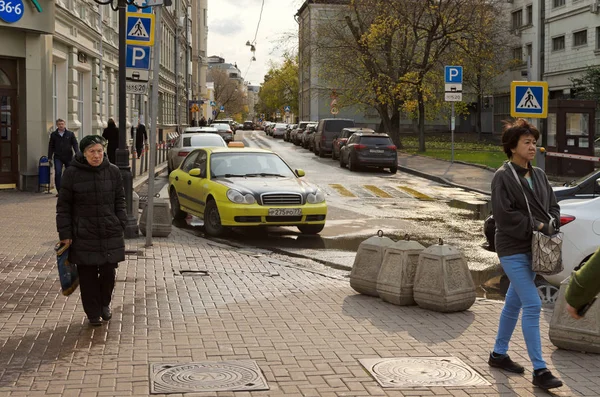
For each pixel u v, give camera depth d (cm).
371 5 4172
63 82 2352
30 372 546
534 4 5788
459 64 4144
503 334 568
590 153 2433
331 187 2334
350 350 614
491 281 993
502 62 5931
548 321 743
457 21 4012
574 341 621
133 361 576
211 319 714
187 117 7831
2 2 1820
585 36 5125
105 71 3058
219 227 1354
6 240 1186
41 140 1983
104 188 663
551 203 549
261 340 641
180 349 611
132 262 1028
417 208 1820
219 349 612
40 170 1939
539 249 515
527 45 5969
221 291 846
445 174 2703
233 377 539
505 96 6562
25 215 1501
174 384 521
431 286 756
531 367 578
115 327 680
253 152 1518
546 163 2522
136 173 2741
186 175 1537
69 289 671
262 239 1342
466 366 575
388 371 558
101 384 520
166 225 1288
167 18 5581
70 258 662
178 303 781
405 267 782
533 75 5841
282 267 1020
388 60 4225
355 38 4381
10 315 718
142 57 1411
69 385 518
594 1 4922
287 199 1346
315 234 1404
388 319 723
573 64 5247
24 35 1939
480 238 1355
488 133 7100
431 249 765
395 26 4062
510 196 536
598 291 255
